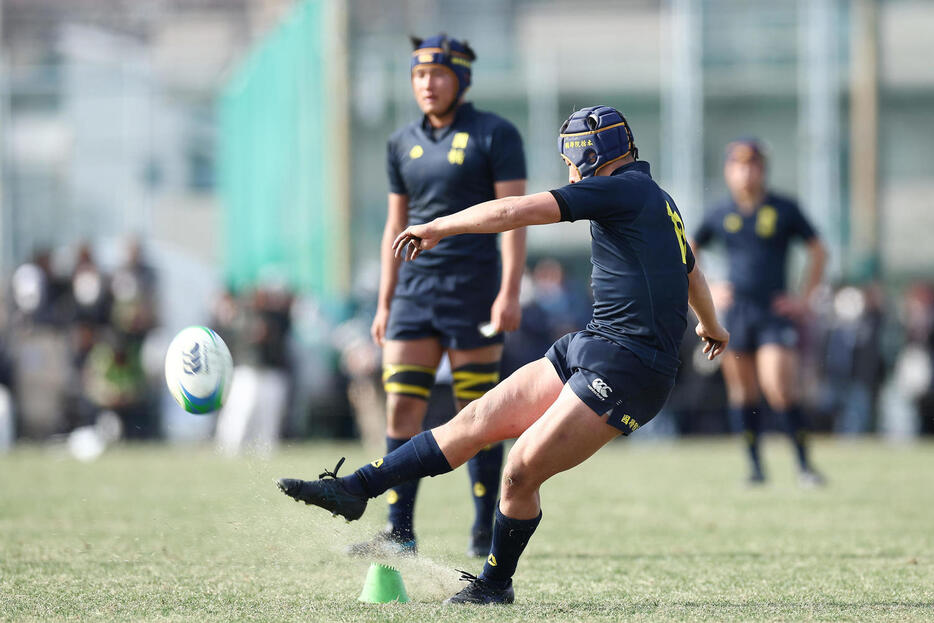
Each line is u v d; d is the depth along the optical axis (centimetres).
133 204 7125
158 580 1947
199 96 7362
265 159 6994
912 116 7581
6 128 7050
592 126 1670
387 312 2344
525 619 1584
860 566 2161
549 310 6003
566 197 1584
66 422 5706
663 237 1628
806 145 7250
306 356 5850
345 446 5525
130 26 8700
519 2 7981
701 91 7288
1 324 5784
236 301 5297
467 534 2556
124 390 5547
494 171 2227
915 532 2645
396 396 2259
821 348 6012
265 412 5128
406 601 1764
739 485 3753
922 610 1688
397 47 6881
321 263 6519
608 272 1627
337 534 2030
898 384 6350
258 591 1852
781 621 1592
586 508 3138
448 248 2236
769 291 3644
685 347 5953
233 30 8931
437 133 2253
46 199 7031
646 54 7625
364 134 6794
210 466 4253
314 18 6706
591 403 1591
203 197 7288
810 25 7312
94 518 2781
